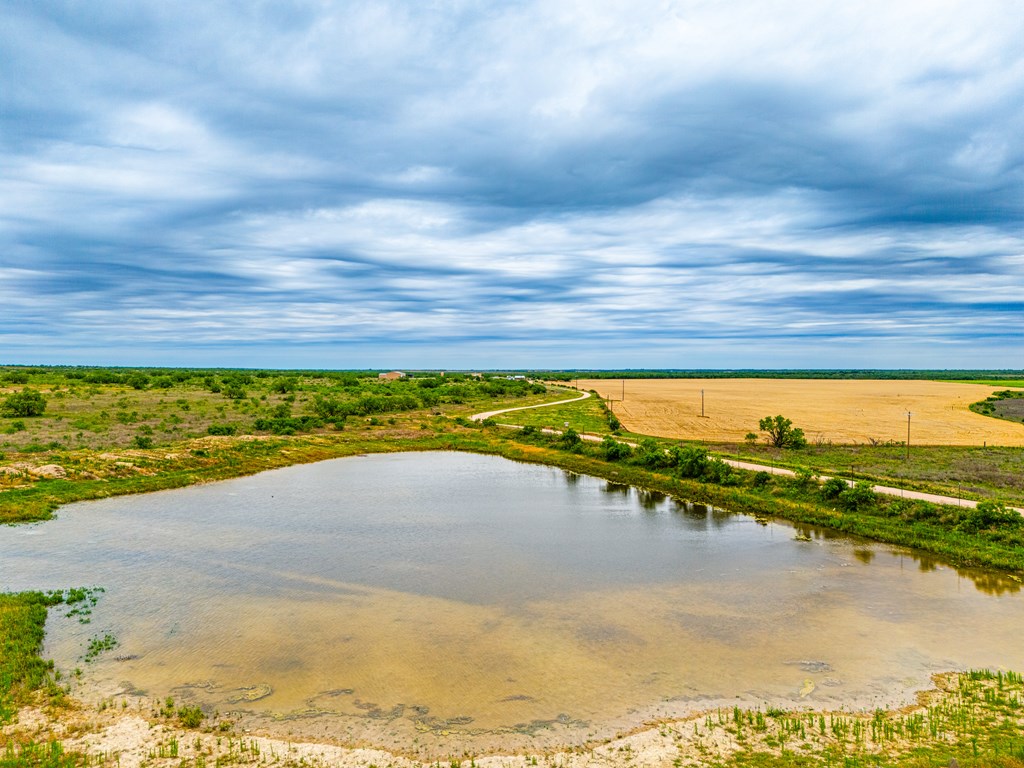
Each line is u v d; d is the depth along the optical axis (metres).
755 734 16.72
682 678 19.97
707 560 32.31
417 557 32.22
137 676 19.44
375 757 15.61
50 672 19.50
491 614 24.98
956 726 16.78
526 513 42.34
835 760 15.29
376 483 51.75
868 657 21.44
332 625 23.61
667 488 49.38
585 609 25.66
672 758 15.64
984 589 28.17
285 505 43.03
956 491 43.34
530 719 17.50
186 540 34.09
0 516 36.50
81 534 34.59
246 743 15.98
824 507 41.12
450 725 17.14
